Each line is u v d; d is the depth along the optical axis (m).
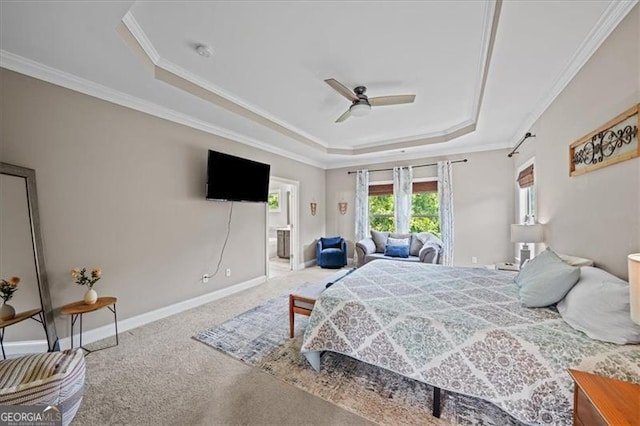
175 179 3.29
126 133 2.81
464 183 5.03
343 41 2.15
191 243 3.49
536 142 3.28
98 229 2.61
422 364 1.61
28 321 2.26
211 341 2.52
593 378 1.04
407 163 5.65
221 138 3.89
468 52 2.30
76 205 2.46
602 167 1.88
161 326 2.87
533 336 1.40
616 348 1.25
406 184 5.57
